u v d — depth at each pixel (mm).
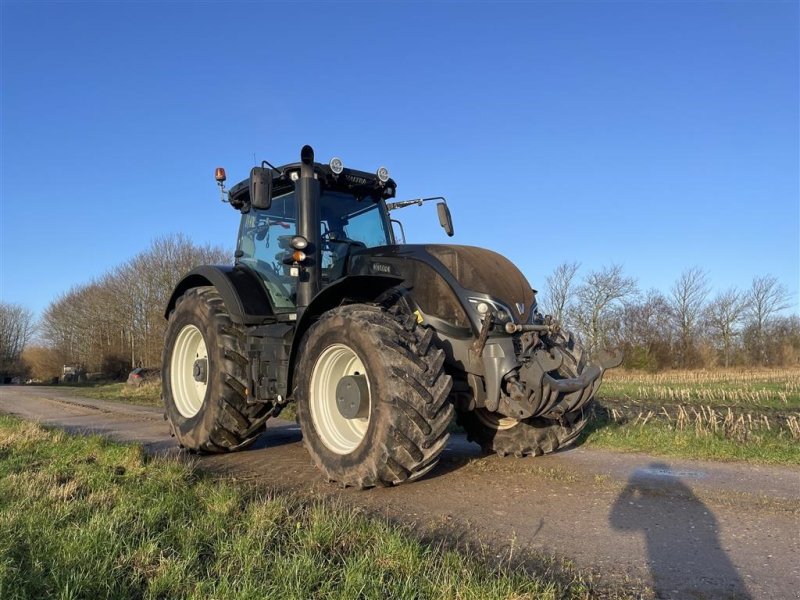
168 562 2607
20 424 7492
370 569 2570
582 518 3623
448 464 5105
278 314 5457
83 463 4789
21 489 3871
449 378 4082
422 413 3926
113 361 47188
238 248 6445
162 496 3627
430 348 4199
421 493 4164
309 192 5305
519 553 3010
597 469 4953
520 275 4922
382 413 3979
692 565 2887
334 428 4574
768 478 4680
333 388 4656
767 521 3580
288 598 2291
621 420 7961
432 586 2406
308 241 5223
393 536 2934
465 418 5520
